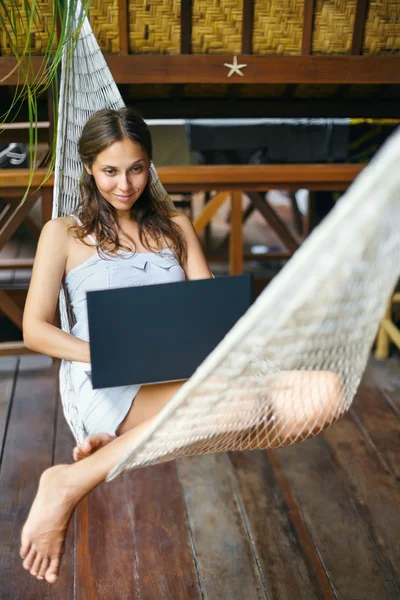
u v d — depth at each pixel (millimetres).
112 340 1452
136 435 1479
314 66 2689
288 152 3500
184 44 2613
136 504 2105
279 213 4914
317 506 2111
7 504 2092
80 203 1853
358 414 2592
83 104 1933
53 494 1468
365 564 1890
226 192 2814
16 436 2434
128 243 1816
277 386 1438
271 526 2027
